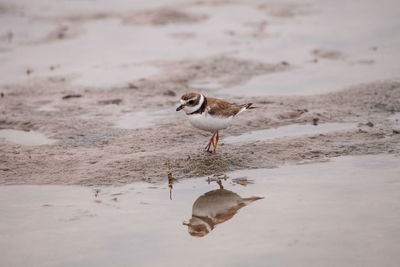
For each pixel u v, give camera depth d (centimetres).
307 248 781
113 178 1066
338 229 832
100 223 877
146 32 2455
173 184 1043
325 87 1697
